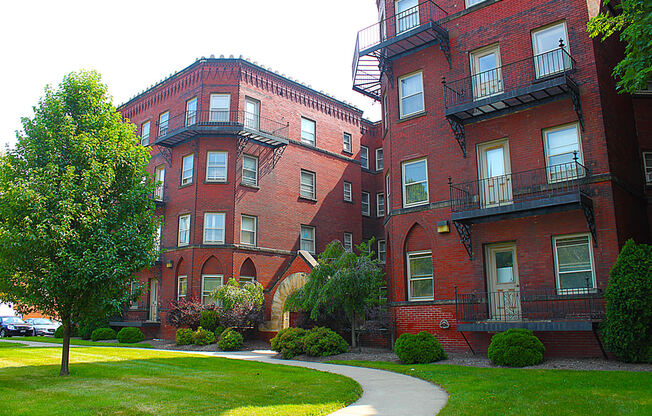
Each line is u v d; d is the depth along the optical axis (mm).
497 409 7949
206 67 27562
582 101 15516
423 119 19109
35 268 11492
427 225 18234
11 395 9477
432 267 18000
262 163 27703
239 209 26219
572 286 14961
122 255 12328
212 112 27094
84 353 17375
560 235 15375
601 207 14648
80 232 11805
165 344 23594
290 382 11000
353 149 33094
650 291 12328
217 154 26891
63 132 12062
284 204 28312
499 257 16750
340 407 8648
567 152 15664
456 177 17844
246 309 23250
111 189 12789
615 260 14188
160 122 30141
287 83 29641
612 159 15156
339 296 18203
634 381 9742
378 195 34438
